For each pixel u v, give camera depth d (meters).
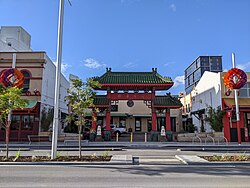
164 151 18.44
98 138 27.23
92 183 7.83
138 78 27.78
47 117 28.42
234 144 23.70
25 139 26.59
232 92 27.86
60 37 13.51
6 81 23.16
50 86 30.95
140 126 43.97
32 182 7.97
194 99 39.34
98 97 28.83
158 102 28.31
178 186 7.43
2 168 10.61
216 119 27.44
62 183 7.84
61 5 13.66
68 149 19.62
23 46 38.25
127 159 12.69
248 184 7.68
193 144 23.58
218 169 10.39
